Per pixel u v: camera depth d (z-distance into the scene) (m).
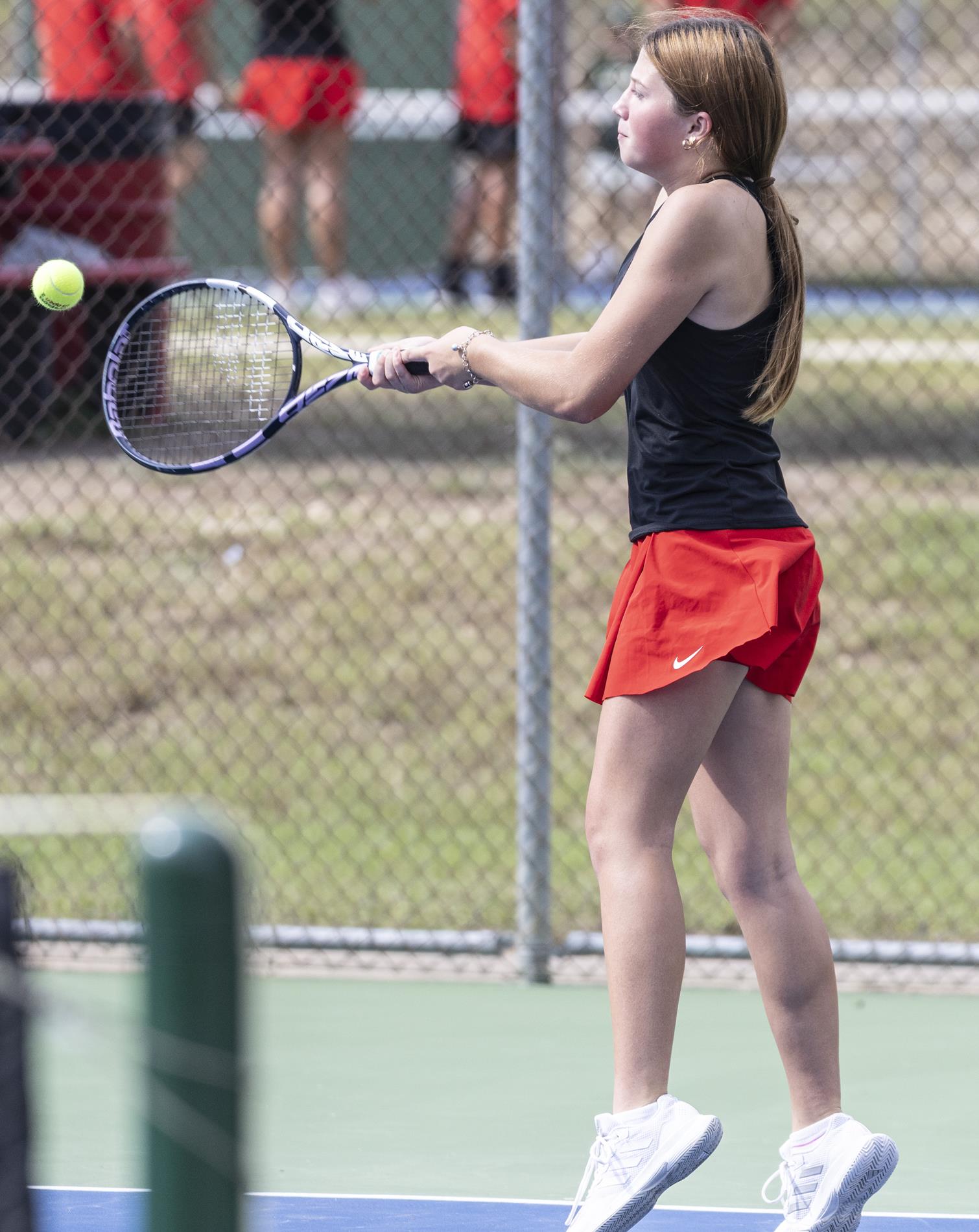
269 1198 13.35
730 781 12.38
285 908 20.09
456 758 24.86
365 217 50.03
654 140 12.23
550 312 18.34
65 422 30.61
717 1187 13.72
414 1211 13.15
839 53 58.56
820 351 47.19
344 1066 16.30
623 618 12.07
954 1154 14.41
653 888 11.98
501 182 45.06
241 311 15.49
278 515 32.69
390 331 43.69
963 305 54.81
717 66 12.05
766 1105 15.45
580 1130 14.86
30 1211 7.27
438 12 47.47
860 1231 12.90
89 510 31.69
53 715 25.58
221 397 15.70
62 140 31.80
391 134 49.66
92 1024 7.05
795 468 36.19
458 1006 17.97
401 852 21.97
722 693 11.95
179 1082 6.59
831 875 21.55
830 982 12.39
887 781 24.23
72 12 33.59
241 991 6.67
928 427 38.59
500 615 29.16
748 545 11.88
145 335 15.57
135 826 7.22
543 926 18.69
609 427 39.56
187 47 35.81
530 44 18.02
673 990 12.02
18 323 30.23
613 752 12.05
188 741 25.11
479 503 33.59
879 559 31.41
